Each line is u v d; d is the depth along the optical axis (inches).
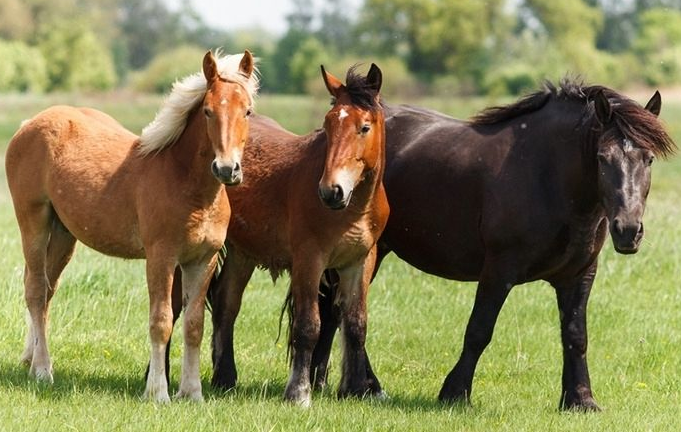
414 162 486.0
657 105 440.5
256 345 559.8
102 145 457.7
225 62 421.1
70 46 4328.3
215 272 490.3
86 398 418.9
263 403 426.0
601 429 412.2
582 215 436.8
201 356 539.2
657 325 600.7
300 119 2443.4
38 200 467.8
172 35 6254.9
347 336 458.9
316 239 440.1
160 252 424.2
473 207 462.9
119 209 441.1
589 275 458.6
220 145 402.3
